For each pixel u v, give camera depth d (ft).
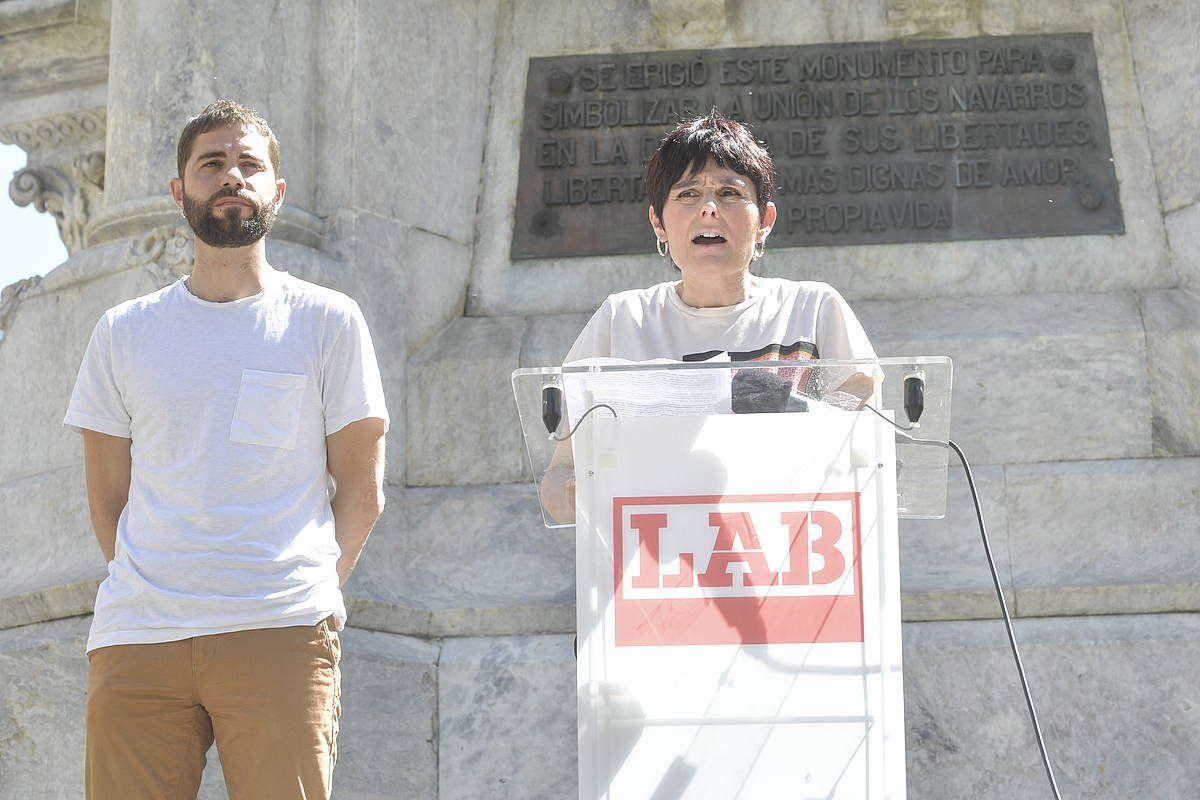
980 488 16.69
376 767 15.30
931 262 18.48
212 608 10.16
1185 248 18.24
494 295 18.94
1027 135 18.93
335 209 18.11
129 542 10.52
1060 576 16.11
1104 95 19.07
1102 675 15.38
